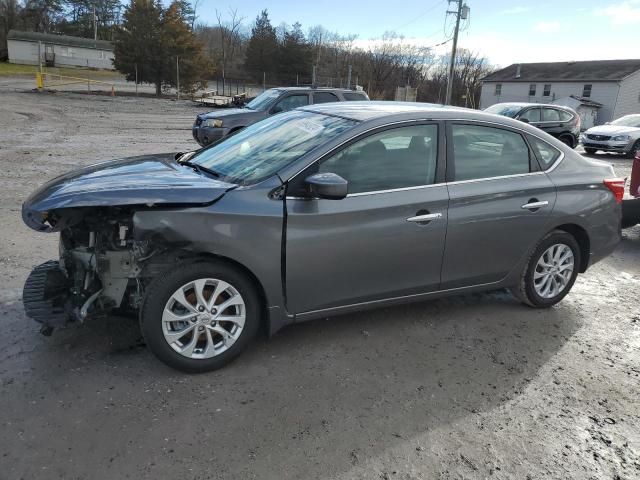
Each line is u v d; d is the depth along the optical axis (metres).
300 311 3.62
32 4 84.12
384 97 51.44
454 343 4.00
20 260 5.16
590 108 52.00
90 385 3.20
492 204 4.12
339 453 2.73
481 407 3.21
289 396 3.21
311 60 65.56
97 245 3.40
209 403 3.10
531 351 3.95
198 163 4.20
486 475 2.64
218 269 3.32
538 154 4.46
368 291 3.79
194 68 42.94
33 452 2.62
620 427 3.09
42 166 10.46
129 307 3.55
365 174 3.68
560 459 2.79
